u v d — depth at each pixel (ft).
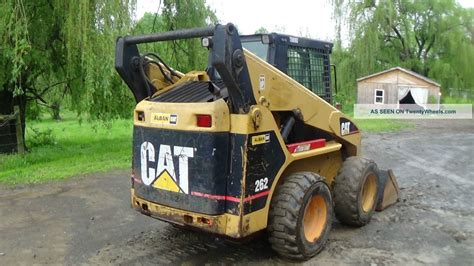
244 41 17.33
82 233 18.19
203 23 42.29
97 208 21.70
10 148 37.09
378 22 88.07
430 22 98.78
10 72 36.42
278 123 15.43
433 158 35.91
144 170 14.83
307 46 18.22
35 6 35.94
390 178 21.70
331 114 17.71
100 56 33.53
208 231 13.65
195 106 13.42
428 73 97.25
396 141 46.70
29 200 23.18
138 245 16.80
